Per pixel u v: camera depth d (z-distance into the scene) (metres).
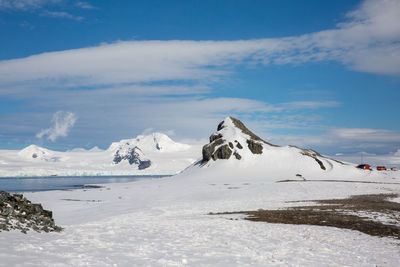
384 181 107.81
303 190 65.94
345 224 26.02
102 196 65.44
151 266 10.82
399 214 32.84
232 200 51.97
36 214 19.39
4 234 13.70
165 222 26.86
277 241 17.72
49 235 15.72
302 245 16.69
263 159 142.75
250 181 103.50
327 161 141.12
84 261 10.76
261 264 12.08
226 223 25.67
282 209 39.19
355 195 58.91
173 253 13.32
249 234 20.08
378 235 20.73
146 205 46.47
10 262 9.57
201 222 26.33
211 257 12.93
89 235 17.11
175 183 104.75
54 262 10.21
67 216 37.28
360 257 14.04
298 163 137.00
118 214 37.03
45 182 177.38
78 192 77.19
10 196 19.95
